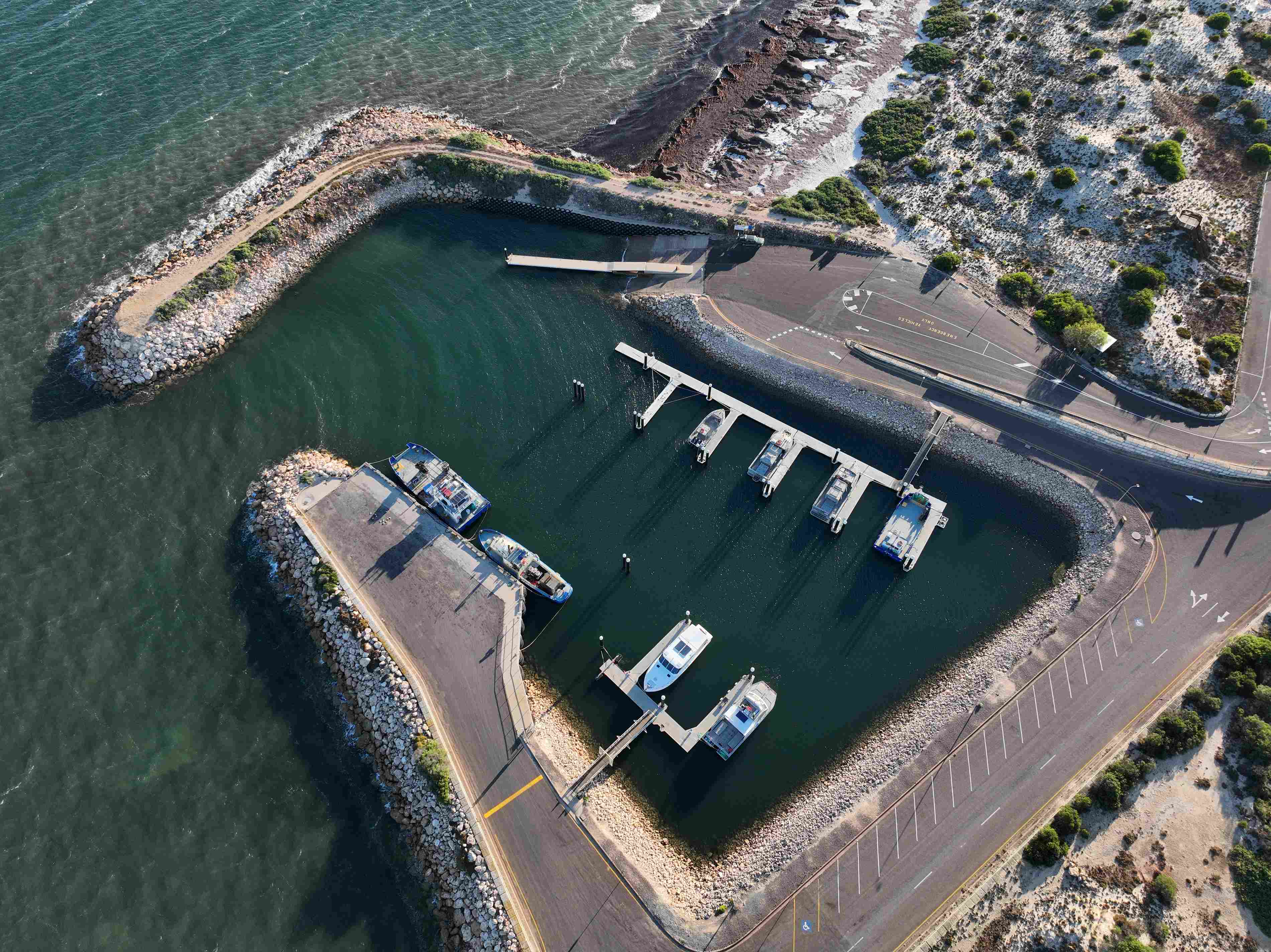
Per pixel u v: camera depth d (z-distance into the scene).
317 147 107.12
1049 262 92.44
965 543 73.44
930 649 67.81
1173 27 114.31
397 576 70.50
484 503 75.62
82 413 82.00
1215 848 53.44
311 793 61.09
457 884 55.69
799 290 91.81
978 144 107.31
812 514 75.69
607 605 71.19
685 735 63.69
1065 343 83.81
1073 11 123.81
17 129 107.88
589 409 84.81
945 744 60.97
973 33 125.81
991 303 88.75
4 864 57.25
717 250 97.19
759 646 68.69
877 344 85.75
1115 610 66.75
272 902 56.44
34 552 72.56
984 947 50.69
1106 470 75.12
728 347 87.62
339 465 79.62
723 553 74.19
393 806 59.94
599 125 116.62
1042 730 60.72
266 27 126.06
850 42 128.12
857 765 61.47
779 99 119.06
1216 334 82.69
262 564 72.81
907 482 76.12
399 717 62.50
